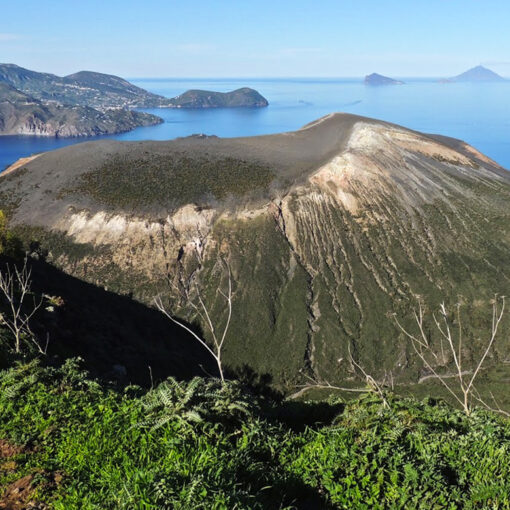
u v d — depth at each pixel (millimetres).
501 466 9172
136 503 6488
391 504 7949
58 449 9180
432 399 15461
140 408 10281
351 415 12477
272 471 8836
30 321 30516
